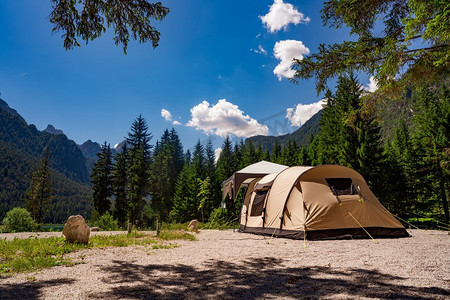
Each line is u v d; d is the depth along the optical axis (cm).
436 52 551
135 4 512
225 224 1508
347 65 615
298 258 496
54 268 431
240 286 318
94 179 4053
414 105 2561
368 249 575
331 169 873
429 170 2473
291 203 842
